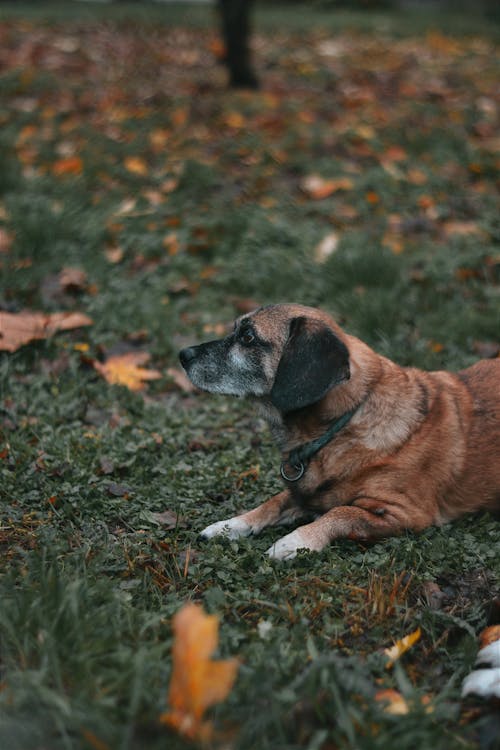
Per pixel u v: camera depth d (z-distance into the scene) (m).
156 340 6.75
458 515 4.61
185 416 5.75
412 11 26.03
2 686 2.91
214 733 2.79
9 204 8.55
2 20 19.19
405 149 10.74
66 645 3.14
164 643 3.20
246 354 4.67
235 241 8.25
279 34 19.73
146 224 8.48
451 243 8.05
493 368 4.88
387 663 3.36
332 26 21.09
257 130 11.34
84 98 12.83
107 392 5.95
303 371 4.28
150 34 18.88
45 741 2.73
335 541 4.34
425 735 2.88
